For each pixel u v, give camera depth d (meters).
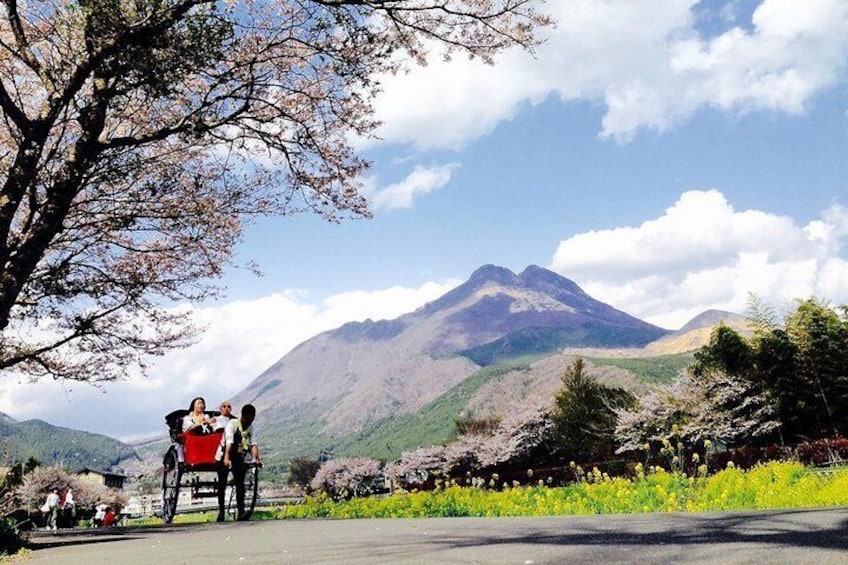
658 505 9.65
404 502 12.49
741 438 31.73
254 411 11.26
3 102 8.62
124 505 78.56
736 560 2.61
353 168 13.17
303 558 3.90
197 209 13.03
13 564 5.64
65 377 14.15
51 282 12.55
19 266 8.99
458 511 11.09
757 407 31.52
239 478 11.03
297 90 11.66
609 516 5.46
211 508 13.32
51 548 7.14
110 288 13.62
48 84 8.95
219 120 10.79
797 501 8.52
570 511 10.02
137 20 8.27
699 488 10.48
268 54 11.05
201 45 8.85
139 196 12.77
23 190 8.84
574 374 50.47
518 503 11.41
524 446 50.88
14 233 11.44
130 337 14.49
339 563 3.51
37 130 8.77
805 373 31.08
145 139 10.01
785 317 32.28
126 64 8.73
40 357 13.80
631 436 36.06
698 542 3.15
